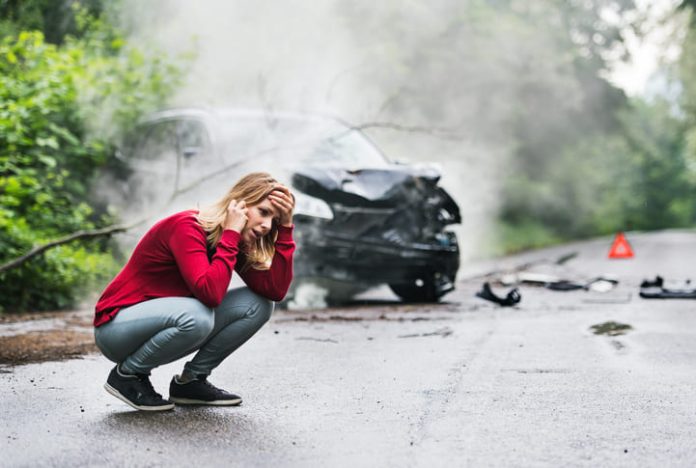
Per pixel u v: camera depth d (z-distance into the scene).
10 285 16.55
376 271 16.67
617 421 7.86
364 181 16.41
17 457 6.66
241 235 7.96
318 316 15.54
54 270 17.12
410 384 9.54
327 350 11.89
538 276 22.83
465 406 8.47
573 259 35.12
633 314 15.76
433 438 7.28
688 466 6.48
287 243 8.18
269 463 6.54
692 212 149.50
